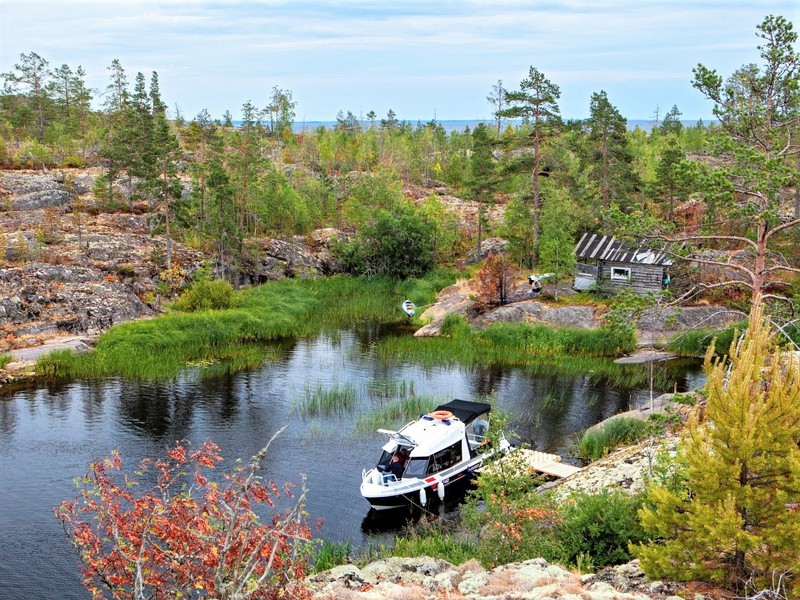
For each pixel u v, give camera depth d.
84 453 25.41
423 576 13.10
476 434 25.97
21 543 19.30
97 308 43.00
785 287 33.50
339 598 11.13
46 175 70.50
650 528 11.85
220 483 22.64
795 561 10.25
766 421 11.06
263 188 70.00
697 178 22.23
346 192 83.62
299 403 31.25
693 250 26.53
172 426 28.30
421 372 36.34
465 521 18.25
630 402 31.34
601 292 45.16
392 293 56.91
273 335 44.31
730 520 10.28
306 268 61.00
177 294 50.00
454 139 114.94
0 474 23.58
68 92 108.88
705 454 11.18
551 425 28.67
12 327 39.47
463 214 75.94
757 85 22.41
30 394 31.98
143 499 8.62
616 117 56.03
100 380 34.28
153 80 76.75
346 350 40.78
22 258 47.72
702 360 37.25
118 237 55.41
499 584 12.14
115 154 63.50
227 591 7.64
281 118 128.00
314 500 22.20
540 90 50.91
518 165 52.75
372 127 124.25
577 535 15.21
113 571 8.74
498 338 40.84
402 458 23.66
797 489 10.45
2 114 101.06
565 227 49.75
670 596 10.98
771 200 21.69
